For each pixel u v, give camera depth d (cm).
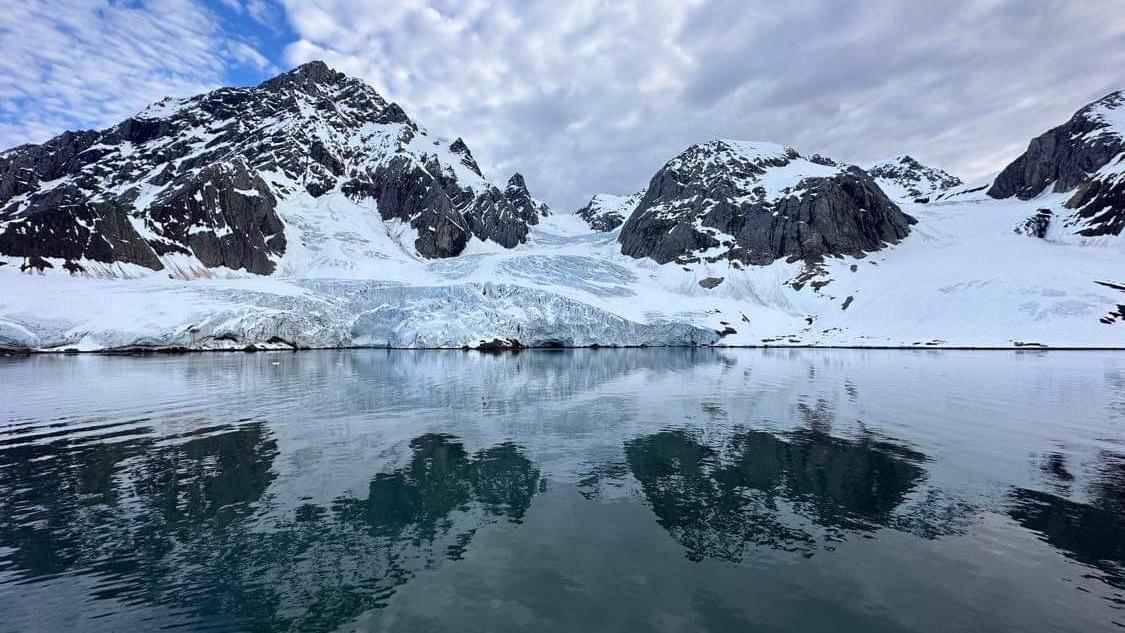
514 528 1351
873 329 10194
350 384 4150
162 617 960
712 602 998
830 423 2647
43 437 2316
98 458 1980
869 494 1584
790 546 1238
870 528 1335
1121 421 2658
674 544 1254
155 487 1662
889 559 1168
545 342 9488
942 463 1906
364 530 1339
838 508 1474
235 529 1341
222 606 998
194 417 2781
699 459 1978
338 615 962
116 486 1670
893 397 3503
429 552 1217
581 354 7875
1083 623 920
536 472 1820
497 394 3638
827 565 1143
